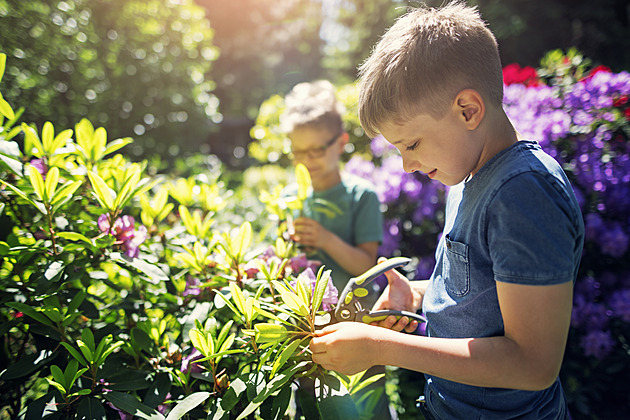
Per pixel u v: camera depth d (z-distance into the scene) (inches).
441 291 38.9
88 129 50.6
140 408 33.7
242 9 767.7
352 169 111.2
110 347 36.3
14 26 145.5
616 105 91.0
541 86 104.3
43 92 150.3
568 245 29.2
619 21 369.4
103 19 203.6
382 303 46.2
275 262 43.2
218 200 55.2
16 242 40.8
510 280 29.4
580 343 84.4
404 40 33.3
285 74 931.3
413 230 104.0
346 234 73.2
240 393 32.9
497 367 29.5
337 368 32.4
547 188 30.0
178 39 233.1
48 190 38.9
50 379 34.0
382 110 33.3
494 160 33.2
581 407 78.1
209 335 34.8
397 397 83.0
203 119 250.1
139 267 39.0
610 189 87.2
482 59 32.7
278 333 33.1
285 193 70.8
